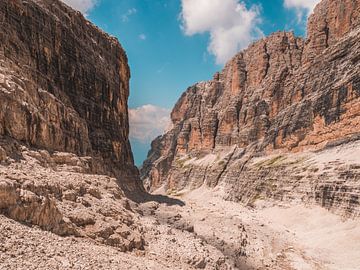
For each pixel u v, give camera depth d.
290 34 159.12
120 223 32.91
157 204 67.06
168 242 35.94
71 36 65.75
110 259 22.53
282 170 100.50
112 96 84.31
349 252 46.53
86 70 70.75
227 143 167.50
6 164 27.52
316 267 41.84
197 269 30.81
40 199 23.03
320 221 65.50
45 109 44.09
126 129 97.56
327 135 92.38
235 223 61.03
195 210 75.25
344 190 65.31
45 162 35.31
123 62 97.56
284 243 54.56
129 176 86.62
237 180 131.38
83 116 67.06
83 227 27.12
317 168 82.31
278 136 121.19
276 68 149.75
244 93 170.62
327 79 100.38
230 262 38.22
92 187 36.19
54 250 19.67
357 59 86.94
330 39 117.38
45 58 55.25
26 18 51.59
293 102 122.19
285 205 85.75
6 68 39.09
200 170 170.75
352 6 106.75
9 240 18.06
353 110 83.06
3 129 33.44
